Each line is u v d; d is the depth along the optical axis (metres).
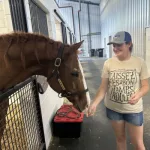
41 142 1.74
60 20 5.27
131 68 1.25
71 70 1.01
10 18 1.59
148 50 5.64
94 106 1.28
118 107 1.34
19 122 1.33
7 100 1.09
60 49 1.01
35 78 1.54
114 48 1.24
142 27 6.11
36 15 2.54
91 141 2.12
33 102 1.57
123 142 1.50
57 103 2.87
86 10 17.20
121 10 9.25
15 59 0.99
